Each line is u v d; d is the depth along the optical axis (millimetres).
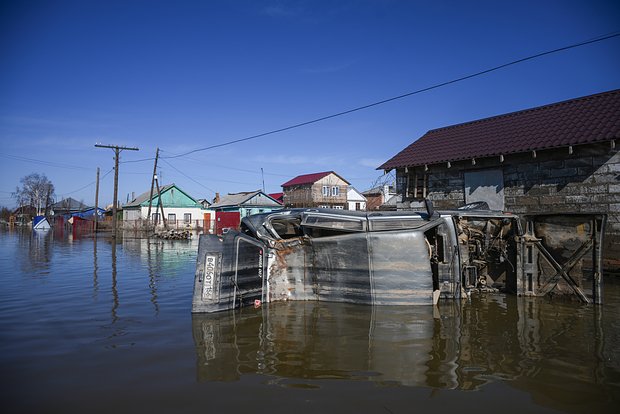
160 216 49062
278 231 8828
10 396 3766
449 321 6254
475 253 8883
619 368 4402
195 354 4844
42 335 5684
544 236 8172
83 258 16906
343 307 7188
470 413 3432
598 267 7508
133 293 8805
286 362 4566
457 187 14352
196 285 6859
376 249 7320
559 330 5805
